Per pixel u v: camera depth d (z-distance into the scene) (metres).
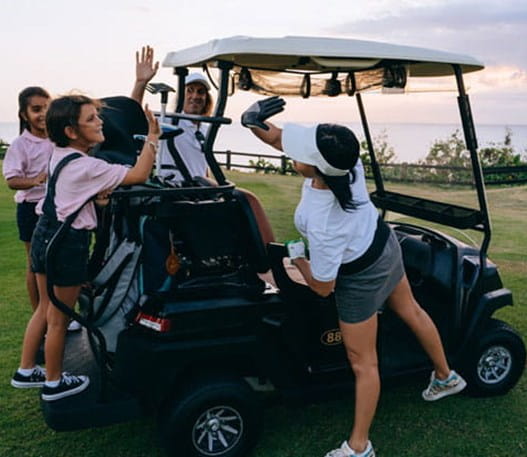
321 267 2.30
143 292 2.50
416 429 2.93
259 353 2.59
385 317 3.20
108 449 2.77
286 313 2.63
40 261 2.48
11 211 8.89
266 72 3.13
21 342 3.94
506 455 2.71
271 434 2.89
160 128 2.41
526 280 5.49
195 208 2.42
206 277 2.53
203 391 2.50
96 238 2.66
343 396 2.80
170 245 2.47
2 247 6.63
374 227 2.46
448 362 3.08
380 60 2.68
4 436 2.87
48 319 2.51
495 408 3.14
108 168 2.28
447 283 3.11
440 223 3.16
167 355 2.43
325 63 2.56
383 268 2.46
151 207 2.40
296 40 2.45
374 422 2.99
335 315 2.74
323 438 2.86
